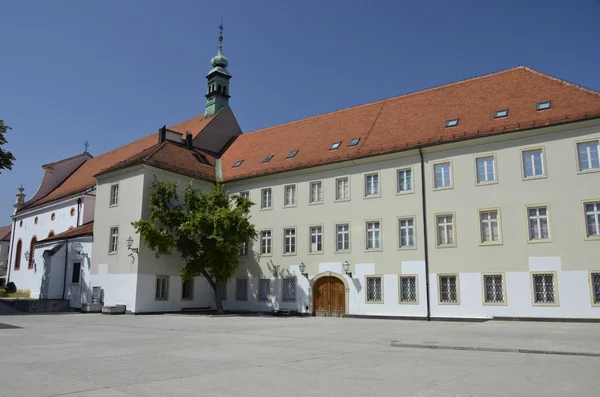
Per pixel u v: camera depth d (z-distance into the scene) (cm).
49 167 5147
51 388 817
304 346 1455
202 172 3653
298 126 3791
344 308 2952
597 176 2305
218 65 4472
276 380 903
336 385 860
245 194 3531
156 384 859
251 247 3428
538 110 2552
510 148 2541
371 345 1490
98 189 3553
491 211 2556
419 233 2744
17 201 5194
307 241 3164
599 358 1188
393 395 783
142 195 3222
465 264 2577
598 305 2225
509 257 2462
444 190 2698
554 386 851
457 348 1382
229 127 4328
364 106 3525
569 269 2311
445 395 781
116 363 1092
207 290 3559
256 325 2250
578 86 2555
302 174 3262
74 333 1802
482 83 3016
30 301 3278
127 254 3216
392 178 2888
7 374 944
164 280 3281
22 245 4991
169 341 1565
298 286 3159
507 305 2434
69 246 3681
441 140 2722
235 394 785
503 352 1316
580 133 2369
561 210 2369
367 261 2900
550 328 1956
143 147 4256
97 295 3309
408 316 2700
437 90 3209
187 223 3011
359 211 2977
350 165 3055
